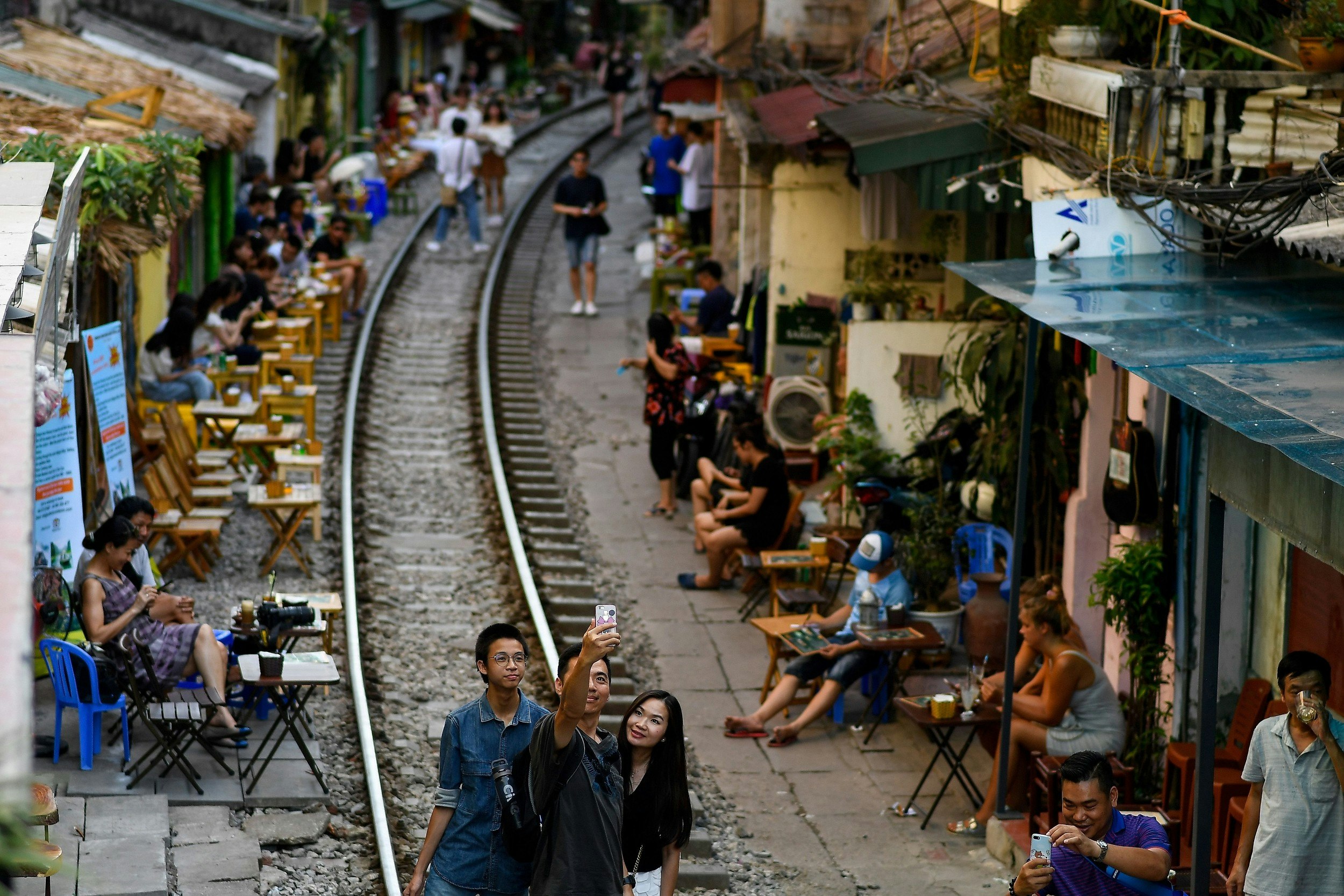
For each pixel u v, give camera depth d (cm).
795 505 2831
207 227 4419
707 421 3322
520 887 1367
